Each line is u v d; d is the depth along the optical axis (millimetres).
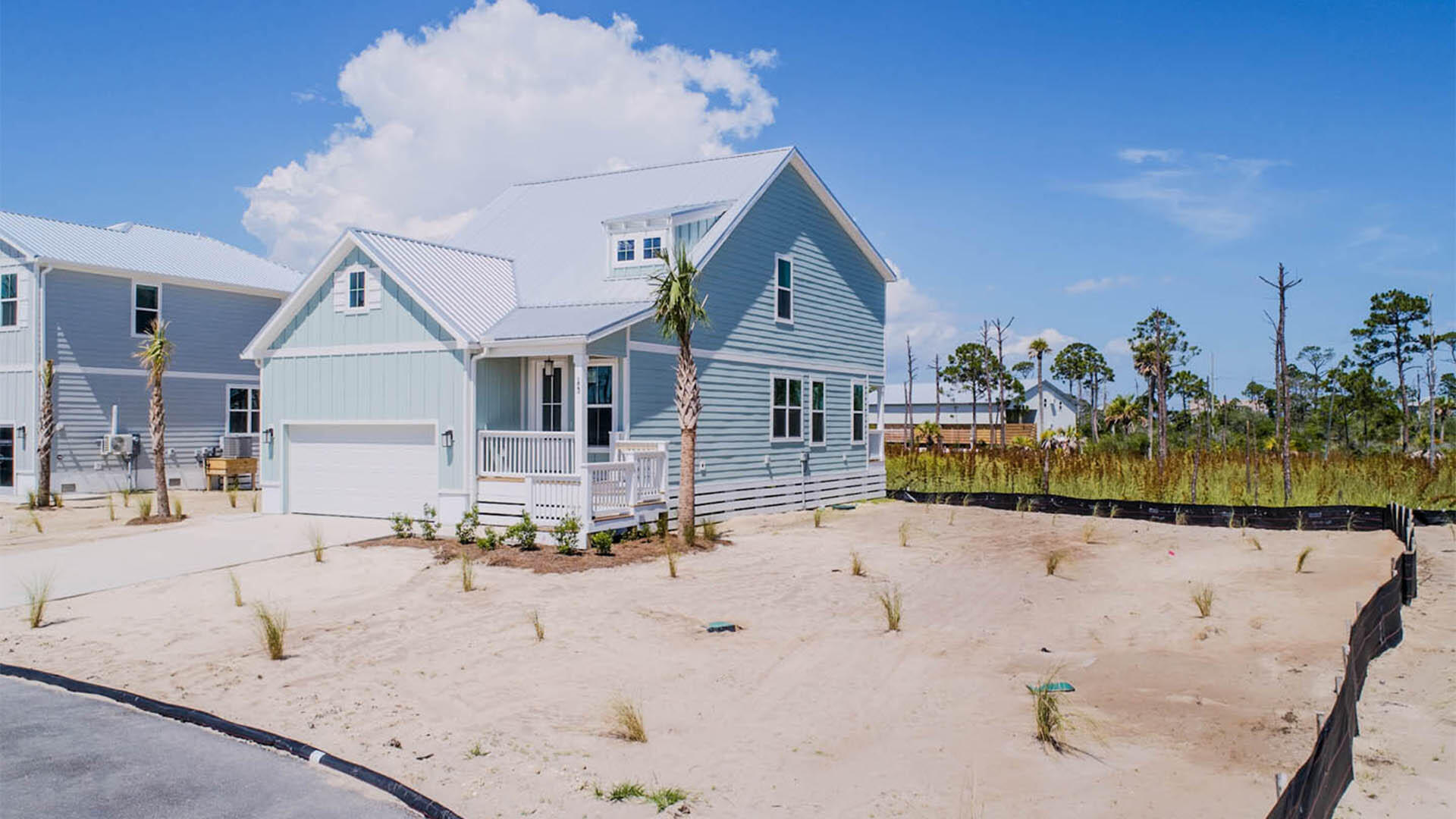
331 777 6734
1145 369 49062
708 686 9008
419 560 14781
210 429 29219
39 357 25031
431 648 10172
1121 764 7129
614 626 11156
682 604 12398
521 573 14102
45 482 23031
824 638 10883
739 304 21234
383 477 18531
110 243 28016
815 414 24484
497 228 23984
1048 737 7594
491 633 10789
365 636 10633
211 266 29906
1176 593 13570
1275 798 6473
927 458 32062
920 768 7016
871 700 8672
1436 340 52031
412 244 19562
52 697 8609
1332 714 6305
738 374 21281
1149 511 21703
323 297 19250
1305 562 16031
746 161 23219
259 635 10484
